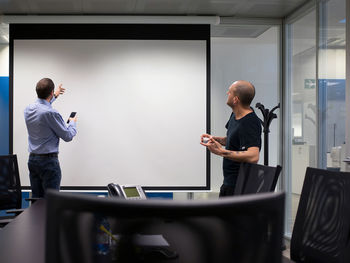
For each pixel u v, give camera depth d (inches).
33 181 165.6
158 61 198.7
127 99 197.8
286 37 210.4
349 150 150.2
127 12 194.7
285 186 210.1
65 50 197.0
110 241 26.2
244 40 210.4
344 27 155.2
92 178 196.9
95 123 197.0
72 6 184.9
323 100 173.6
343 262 66.1
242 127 109.9
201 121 199.5
